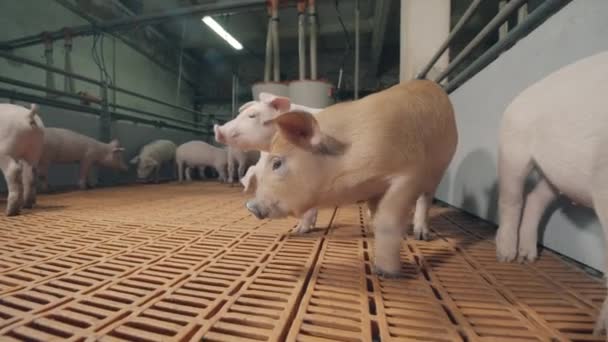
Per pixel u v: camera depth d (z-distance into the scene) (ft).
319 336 2.47
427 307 2.91
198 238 5.48
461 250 4.70
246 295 3.17
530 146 3.61
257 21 24.68
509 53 5.48
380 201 3.67
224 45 28.48
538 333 2.50
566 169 2.97
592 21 3.66
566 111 2.93
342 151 3.37
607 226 2.39
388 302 3.01
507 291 3.26
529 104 3.59
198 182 19.74
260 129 5.74
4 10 15.25
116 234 5.74
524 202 4.25
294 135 3.28
